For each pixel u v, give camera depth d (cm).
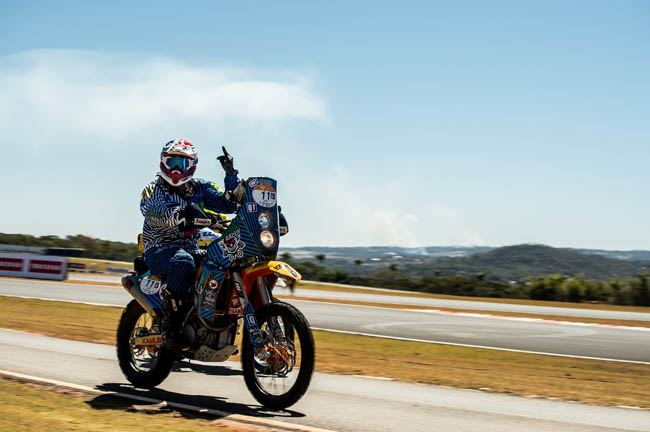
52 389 522
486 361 974
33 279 2523
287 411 497
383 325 1489
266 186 496
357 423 468
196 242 542
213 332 511
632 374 903
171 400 518
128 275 573
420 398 579
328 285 4372
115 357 727
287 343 496
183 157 521
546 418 514
